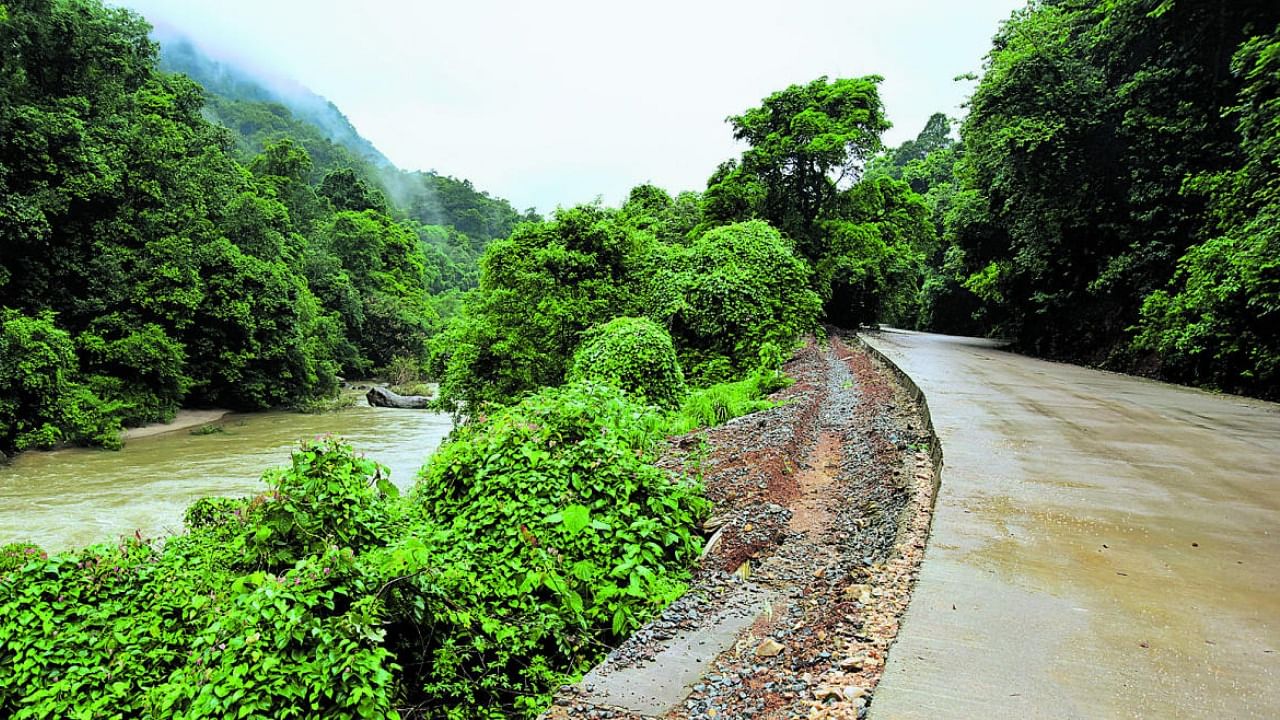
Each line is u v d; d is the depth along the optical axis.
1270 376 11.83
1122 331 18.16
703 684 3.70
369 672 3.95
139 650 4.81
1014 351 24.22
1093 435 7.92
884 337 27.91
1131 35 17.55
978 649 3.09
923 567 4.03
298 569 4.37
